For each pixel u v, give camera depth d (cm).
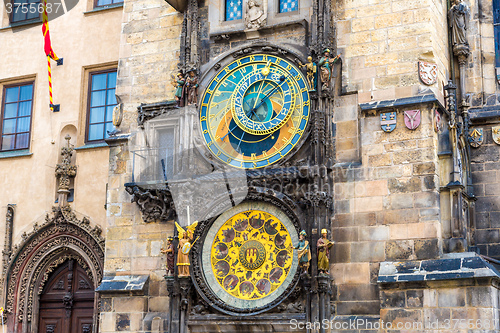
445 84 2670
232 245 2591
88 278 3158
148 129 2833
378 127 2514
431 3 2595
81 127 3322
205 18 2867
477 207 2670
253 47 2728
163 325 2641
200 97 2766
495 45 2838
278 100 2655
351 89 2586
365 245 2439
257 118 2673
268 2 2775
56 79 3406
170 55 2919
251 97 2697
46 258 3206
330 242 2417
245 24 2772
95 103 3338
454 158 2439
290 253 2508
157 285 2697
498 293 2267
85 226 3127
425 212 2389
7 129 3469
